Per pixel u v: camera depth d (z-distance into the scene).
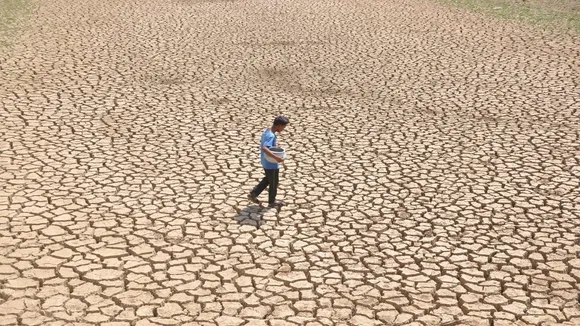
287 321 7.56
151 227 9.59
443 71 18.20
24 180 11.00
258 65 18.59
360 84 17.05
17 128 13.38
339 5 26.95
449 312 7.78
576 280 8.45
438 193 10.86
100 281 8.24
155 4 26.69
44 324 7.39
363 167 11.88
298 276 8.47
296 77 17.58
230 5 26.80
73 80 16.78
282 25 23.48
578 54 19.75
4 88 15.91
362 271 8.60
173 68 18.12
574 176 11.54
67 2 26.38
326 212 10.18
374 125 14.06
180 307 7.79
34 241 9.09
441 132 13.67
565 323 7.57
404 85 16.98
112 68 17.95
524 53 19.95
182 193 10.71
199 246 9.12
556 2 26.81
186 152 12.41
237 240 9.30
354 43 21.14
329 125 14.02
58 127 13.52
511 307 7.88
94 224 9.61
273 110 14.94
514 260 8.88
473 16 24.86
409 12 25.66
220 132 13.48
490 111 15.02
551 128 13.92
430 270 8.64
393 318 7.65
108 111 14.59
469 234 9.55
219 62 18.81
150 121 14.05
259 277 8.43
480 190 10.98
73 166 11.63
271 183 10.12
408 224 9.83
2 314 7.54
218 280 8.34
